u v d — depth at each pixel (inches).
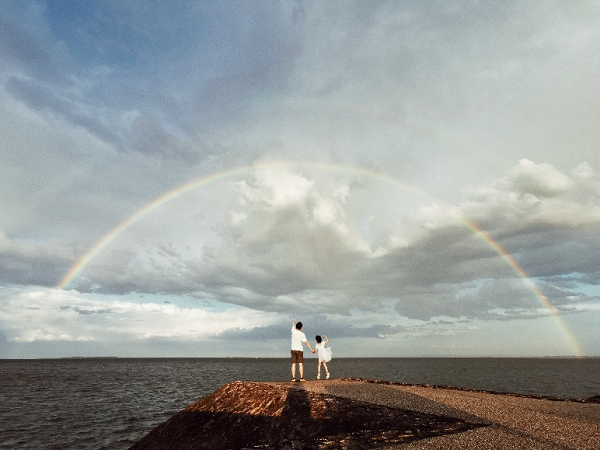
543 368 4904.0
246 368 5147.6
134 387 2162.9
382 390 518.3
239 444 401.7
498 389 1750.7
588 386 1990.7
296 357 621.6
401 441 325.4
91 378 3031.5
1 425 1019.3
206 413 494.9
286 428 395.2
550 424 363.6
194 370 4562.0
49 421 1078.4
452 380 2314.2
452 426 357.7
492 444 305.1
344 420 384.2
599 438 320.5
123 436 890.7
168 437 490.3
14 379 2871.6
